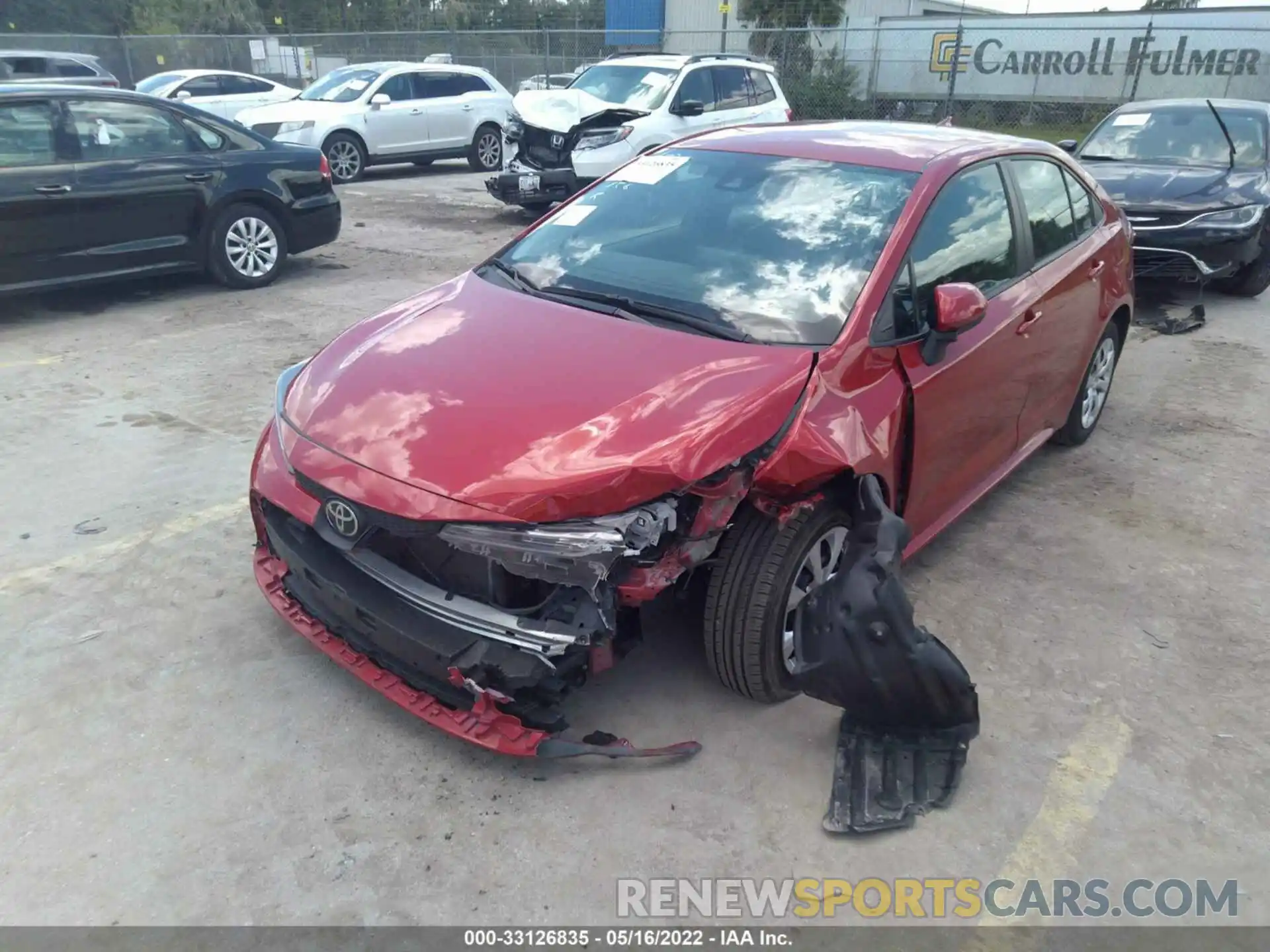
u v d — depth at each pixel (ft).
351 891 7.97
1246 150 28.66
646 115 37.22
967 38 68.39
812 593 9.04
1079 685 10.81
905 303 10.77
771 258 11.16
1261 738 10.03
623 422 8.76
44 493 14.52
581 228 12.77
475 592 8.77
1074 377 15.65
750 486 8.96
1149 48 64.49
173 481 14.99
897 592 8.71
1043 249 14.02
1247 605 12.49
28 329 22.97
